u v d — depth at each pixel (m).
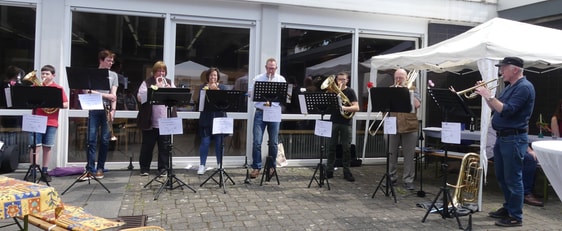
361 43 7.71
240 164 7.09
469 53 4.94
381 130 7.82
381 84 7.61
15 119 6.25
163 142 6.10
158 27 6.73
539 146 2.06
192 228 4.02
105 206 4.61
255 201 4.98
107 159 6.58
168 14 6.71
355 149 7.49
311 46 7.39
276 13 7.09
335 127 6.21
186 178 6.03
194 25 6.88
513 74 4.12
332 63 7.52
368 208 4.79
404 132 5.67
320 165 5.84
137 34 6.66
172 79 6.80
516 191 4.18
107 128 5.86
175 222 4.17
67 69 4.80
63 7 6.28
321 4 7.15
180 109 6.84
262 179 5.83
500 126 4.22
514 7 7.84
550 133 7.17
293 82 7.32
